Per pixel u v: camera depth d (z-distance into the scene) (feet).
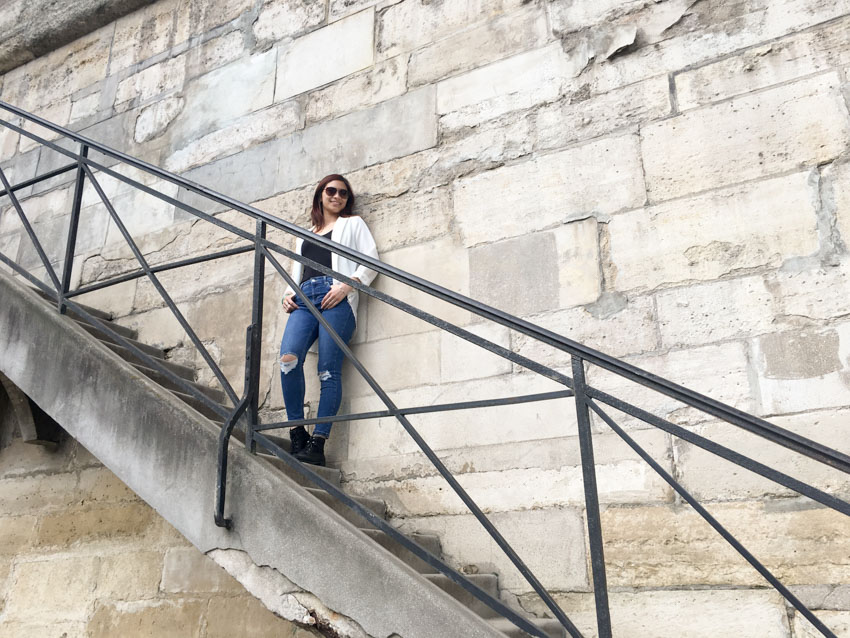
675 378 9.10
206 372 12.71
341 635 6.84
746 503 8.29
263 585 7.35
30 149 17.31
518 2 12.07
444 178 11.68
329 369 10.61
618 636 8.45
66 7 17.72
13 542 13.16
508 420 9.91
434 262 11.27
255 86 14.53
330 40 13.92
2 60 18.67
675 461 8.78
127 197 15.17
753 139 9.59
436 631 6.45
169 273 13.88
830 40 9.53
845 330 8.36
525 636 7.84
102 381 8.93
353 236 11.46
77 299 14.76
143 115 15.88
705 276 9.34
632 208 10.07
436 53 12.57
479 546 9.53
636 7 11.00
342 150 12.90
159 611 11.28
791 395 8.44
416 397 10.66
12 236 16.44
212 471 7.86
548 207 10.66
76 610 12.01
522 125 11.31
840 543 7.73
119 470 8.46
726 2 10.40
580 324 9.90
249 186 13.71
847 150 8.98
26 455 13.73
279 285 12.52
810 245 8.86
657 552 8.54
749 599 7.97
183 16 16.37
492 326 10.48
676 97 10.29
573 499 9.18
